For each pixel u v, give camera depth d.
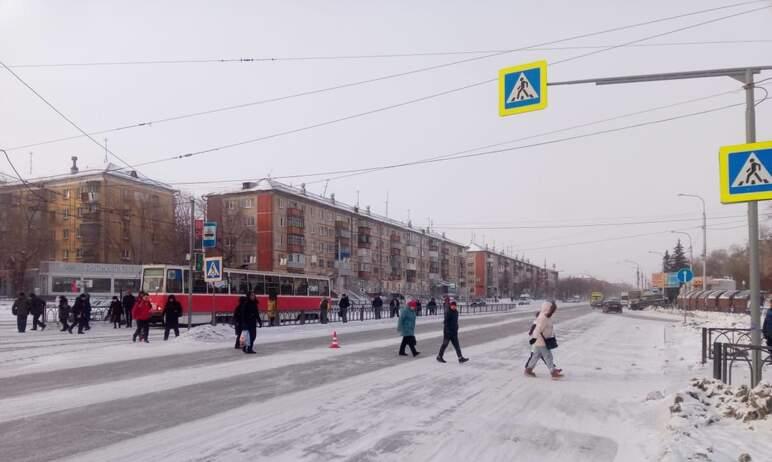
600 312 58.75
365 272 80.44
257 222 63.56
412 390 9.77
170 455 5.82
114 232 59.06
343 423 7.25
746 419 6.96
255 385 10.13
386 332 25.02
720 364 9.71
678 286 78.19
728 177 9.12
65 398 8.80
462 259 120.50
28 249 55.19
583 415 8.02
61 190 60.94
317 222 72.25
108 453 5.88
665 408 8.05
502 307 69.88
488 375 11.77
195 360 13.86
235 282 31.86
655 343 19.98
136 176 62.06
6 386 9.90
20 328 23.19
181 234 60.75
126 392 9.35
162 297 28.02
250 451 5.98
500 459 5.84
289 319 33.12
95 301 37.44
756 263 9.41
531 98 10.85
